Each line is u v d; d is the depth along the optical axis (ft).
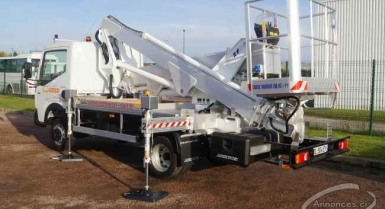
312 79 18.62
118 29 28.66
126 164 26.18
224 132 20.71
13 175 23.12
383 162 25.25
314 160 19.62
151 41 26.48
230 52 24.17
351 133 37.42
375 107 52.70
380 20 65.82
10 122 49.52
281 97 19.45
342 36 69.77
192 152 21.67
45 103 32.04
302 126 21.62
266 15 20.85
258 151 19.07
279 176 23.17
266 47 20.94
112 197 19.15
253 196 19.42
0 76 107.65
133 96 29.81
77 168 24.97
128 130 25.09
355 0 67.97
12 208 17.54
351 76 55.42
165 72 27.35
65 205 17.97
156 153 22.67
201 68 23.66
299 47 17.81
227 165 25.54
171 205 18.03
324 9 21.39
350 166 26.13
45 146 32.58
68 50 30.04
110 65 29.27
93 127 28.35
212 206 17.92
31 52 100.58
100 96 30.32
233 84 22.25
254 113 21.09
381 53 66.13
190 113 22.00
